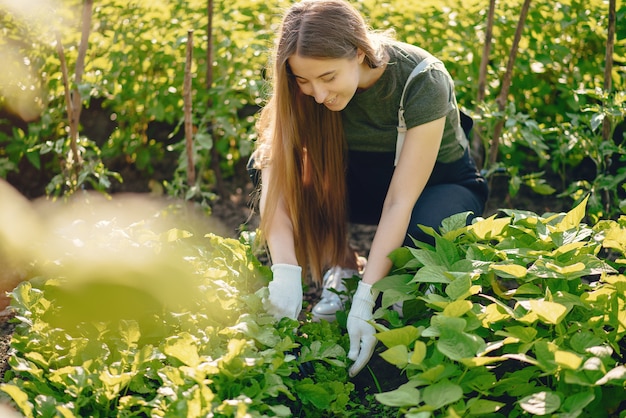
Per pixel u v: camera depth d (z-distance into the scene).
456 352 1.82
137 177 3.93
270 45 3.36
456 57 3.53
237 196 3.79
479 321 1.92
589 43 3.54
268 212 2.42
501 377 2.18
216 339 2.12
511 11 3.45
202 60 3.65
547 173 3.79
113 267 2.24
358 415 2.14
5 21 3.33
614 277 2.02
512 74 3.49
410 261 2.21
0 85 3.46
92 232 2.48
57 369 2.05
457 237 2.30
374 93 2.35
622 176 2.97
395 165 2.46
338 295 2.57
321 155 2.48
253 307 2.17
